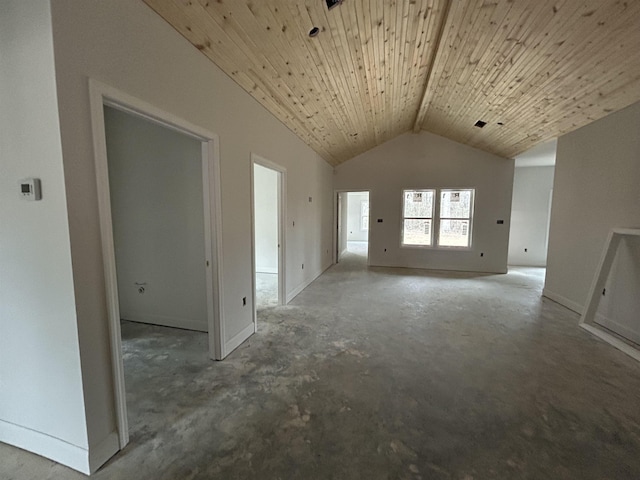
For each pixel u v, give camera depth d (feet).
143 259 10.92
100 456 4.94
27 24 4.14
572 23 7.69
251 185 9.96
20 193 4.52
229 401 6.70
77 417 4.76
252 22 6.75
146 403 6.61
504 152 19.61
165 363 8.36
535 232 24.26
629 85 9.30
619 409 6.50
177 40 6.37
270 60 8.32
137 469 4.91
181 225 10.36
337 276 20.04
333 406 6.56
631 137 10.33
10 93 4.39
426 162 22.07
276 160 12.01
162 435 5.66
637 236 9.96
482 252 21.66
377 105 14.57
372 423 6.04
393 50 9.99
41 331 4.77
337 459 5.15
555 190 14.74
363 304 13.94
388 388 7.25
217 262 8.21
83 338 4.63
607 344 9.75
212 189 7.94
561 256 14.17
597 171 11.94
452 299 14.83
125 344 9.53
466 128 18.08
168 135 10.09
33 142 4.35
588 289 12.41
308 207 17.03
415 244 23.26
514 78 11.03
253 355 8.86
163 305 10.93
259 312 12.77
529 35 8.61
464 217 22.20
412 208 23.16
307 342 9.80
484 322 11.72
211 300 8.36
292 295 14.83
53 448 5.01
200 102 7.21
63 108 4.20
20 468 4.89
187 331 10.55
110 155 10.69
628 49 7.93
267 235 21.90
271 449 5.36
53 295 4.60
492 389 7.23
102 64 4.74
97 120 4.66
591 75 9.39
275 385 7.34
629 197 10.43
